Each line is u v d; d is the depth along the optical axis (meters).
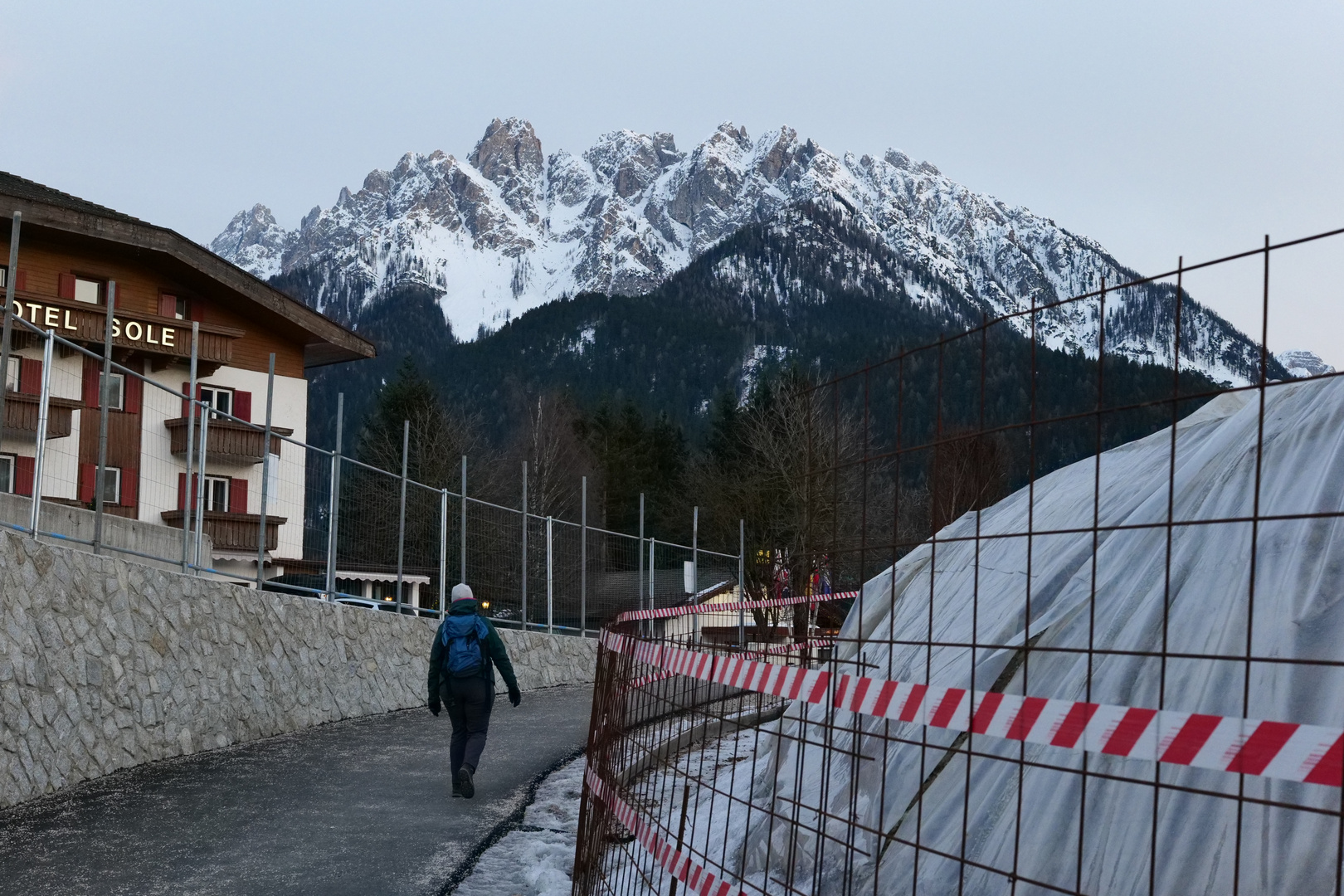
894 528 3.41
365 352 30.45
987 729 2.57
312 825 7.74
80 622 9.38
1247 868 3.39
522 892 6.16
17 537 8.63
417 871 6.54
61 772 8.78
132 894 5.98
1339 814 1.86
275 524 14.00
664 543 25.33
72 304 23.47
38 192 25.06
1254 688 3.85
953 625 5.98
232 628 12.12
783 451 39.44
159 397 11.99
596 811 5.60
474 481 56.72
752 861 5.55
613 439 63.41
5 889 6.07
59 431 10.43
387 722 13.83
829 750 3.38
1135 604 4.75
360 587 15.95
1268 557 4.21
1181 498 5.10
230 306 27.98
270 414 13.84
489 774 9.98
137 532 11.48
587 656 21.70
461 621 9.16
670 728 5.62
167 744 10.48
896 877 4.73
